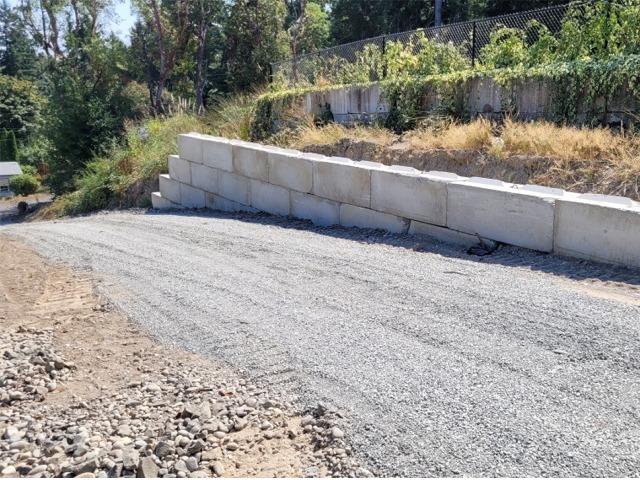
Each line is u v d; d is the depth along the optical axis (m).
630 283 5.46
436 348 4.43
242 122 16.55
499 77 10.29
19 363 4.89
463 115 11.05
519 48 11.30
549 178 7.99
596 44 10.02
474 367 4.07
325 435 3.50
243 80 32.03
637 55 8.83
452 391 3.77
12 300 6.88
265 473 3.22
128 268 7.87
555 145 8.30
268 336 4.99
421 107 11.78
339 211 9.48
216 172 13.02
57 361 4.83
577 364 3.98
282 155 10.68
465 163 9.20
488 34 12.56
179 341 5.16
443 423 3.43
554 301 5.01
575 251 6.29
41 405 4.23
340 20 33.31
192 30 35.81
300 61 17.47
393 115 12.18
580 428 3.27
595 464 2.96
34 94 63.62
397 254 7.20
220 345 4.93
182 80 40.72
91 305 6.43
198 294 6.35
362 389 3.91
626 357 3.98
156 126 20.28
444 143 9.84
